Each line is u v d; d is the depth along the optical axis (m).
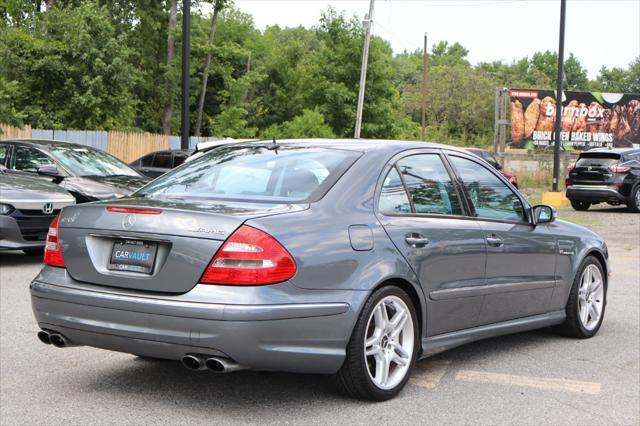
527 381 5.10
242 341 3.84
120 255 4.23
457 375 5.22
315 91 59.84
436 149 5.34
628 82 112.44
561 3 25.86
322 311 4.08
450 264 4.95
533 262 5.81
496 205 5.63
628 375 5.31
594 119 40.12
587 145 40.19
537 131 40.03
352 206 4.48
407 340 4.67
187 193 4.74
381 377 4.49
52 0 48.59
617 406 4.59
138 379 4.93
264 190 4.58
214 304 3.86
